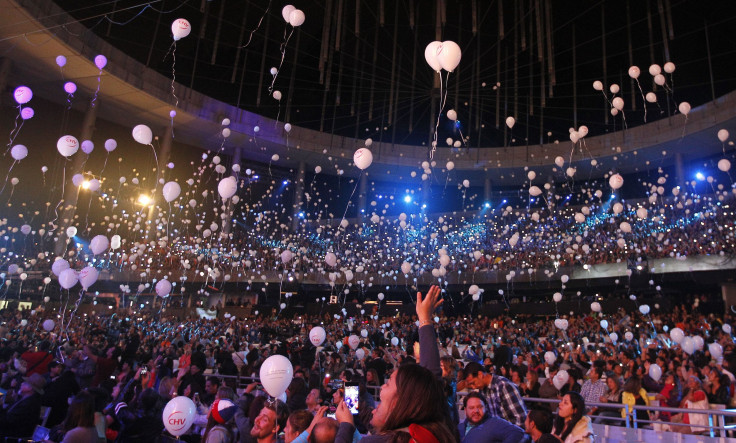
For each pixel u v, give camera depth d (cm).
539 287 2912
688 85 3200
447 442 175
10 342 1306
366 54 3503
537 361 1241
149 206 3369
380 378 878
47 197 3055
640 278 2519
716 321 1862
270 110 3956
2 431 566
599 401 780
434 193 4244
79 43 2538
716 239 2386
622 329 1983
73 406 448
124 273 3039
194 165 3778
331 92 3894
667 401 847
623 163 3459
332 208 4234
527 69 3488
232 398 582
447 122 4109
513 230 3416
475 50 3381
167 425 441
